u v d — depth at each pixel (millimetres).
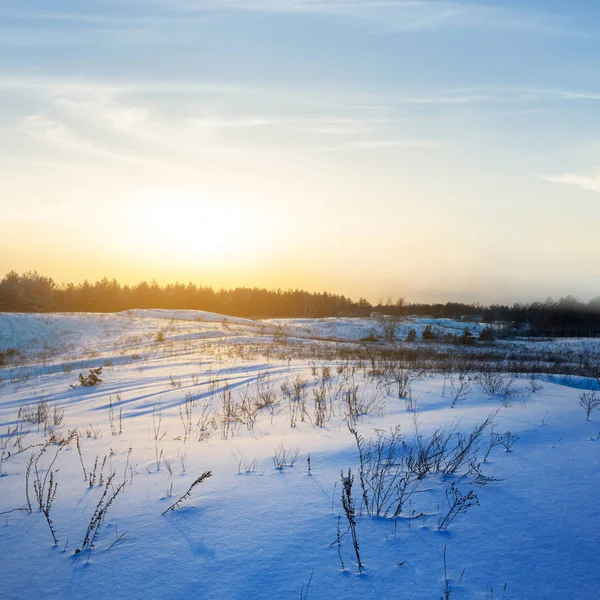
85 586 2484
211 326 39750
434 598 2301
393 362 16094
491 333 44062
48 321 37438
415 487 3742
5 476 4508
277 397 9250
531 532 2945
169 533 3037
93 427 7328
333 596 2330
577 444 4875
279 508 3363
